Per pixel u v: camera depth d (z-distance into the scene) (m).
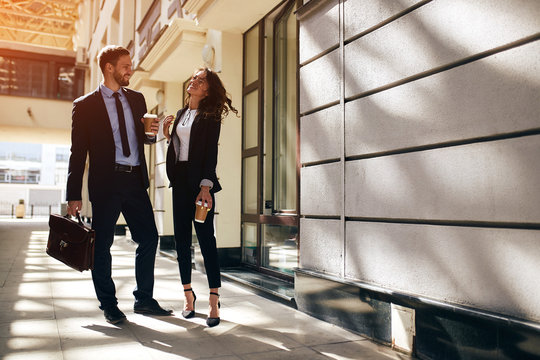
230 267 5.16
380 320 2.53
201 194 2.77
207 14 4.91
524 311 1.83
